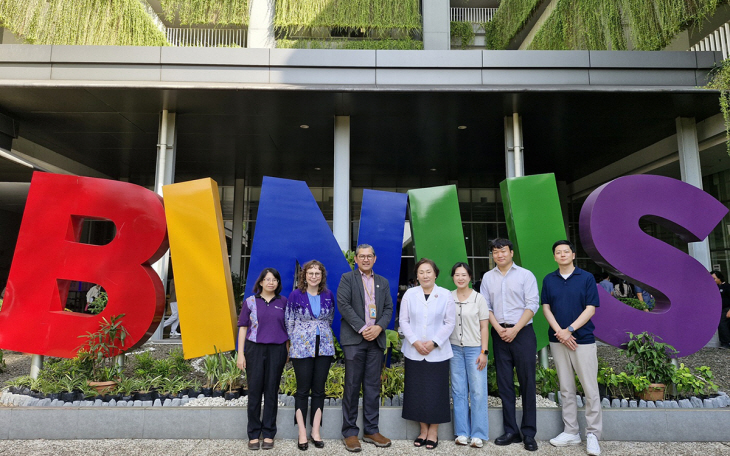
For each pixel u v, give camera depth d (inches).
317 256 200.8
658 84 325.7
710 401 167.8
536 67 329.7
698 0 297.0
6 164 361.7
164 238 187.8
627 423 155.0
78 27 366.9
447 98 341.7
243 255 636.7
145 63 324.8
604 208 186.9
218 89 324.5
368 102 350.3
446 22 473.4
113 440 153.1
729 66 299.3
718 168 483.8
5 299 183.6
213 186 193.6
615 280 445.1
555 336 150.9
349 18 447.5
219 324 185.0
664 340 182.9
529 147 472.7
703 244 358.6
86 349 178.5
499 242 155.4
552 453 141.4
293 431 156.1
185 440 153.4
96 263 184.7
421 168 575.2
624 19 350.0
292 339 147.1
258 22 450.6
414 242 202.1
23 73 319.6
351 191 678.5
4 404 171.0
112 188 187.5
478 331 150.7
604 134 425.4
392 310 154.9
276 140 454.9
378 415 149.6
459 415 149.9
